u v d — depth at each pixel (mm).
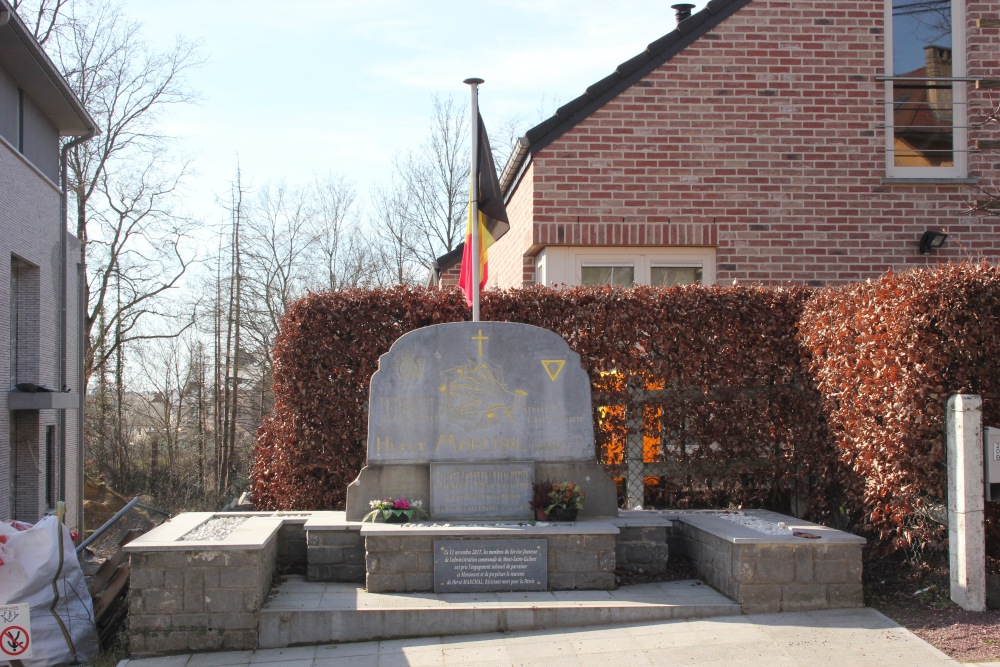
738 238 11672
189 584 7258
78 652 7254
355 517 8594
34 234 15250
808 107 11820
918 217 11812
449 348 8781
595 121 11680
